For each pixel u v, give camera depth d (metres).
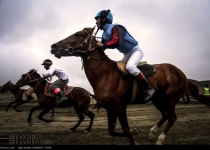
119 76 4.58
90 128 7.71
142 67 4.89
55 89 8.17
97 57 4.63
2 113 14.65
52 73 8.07
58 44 4.58
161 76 5.03
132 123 9.06
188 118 9.91
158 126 5.64
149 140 5.68
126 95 4.57
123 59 4.92
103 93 4.47
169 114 5.24
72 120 10.95
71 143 5.54
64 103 8.41
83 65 4.69
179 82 5.24
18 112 15.44
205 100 5.59
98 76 4.59
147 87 4.64
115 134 4.58
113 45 4.52
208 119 9.37
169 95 5.14
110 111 4.58
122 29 4.63
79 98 8.29
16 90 13.86
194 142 5.20
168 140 5.52
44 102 8.36
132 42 4.79
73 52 4.57
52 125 9.23
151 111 14.22
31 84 8.66
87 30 4.79
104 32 4.75
